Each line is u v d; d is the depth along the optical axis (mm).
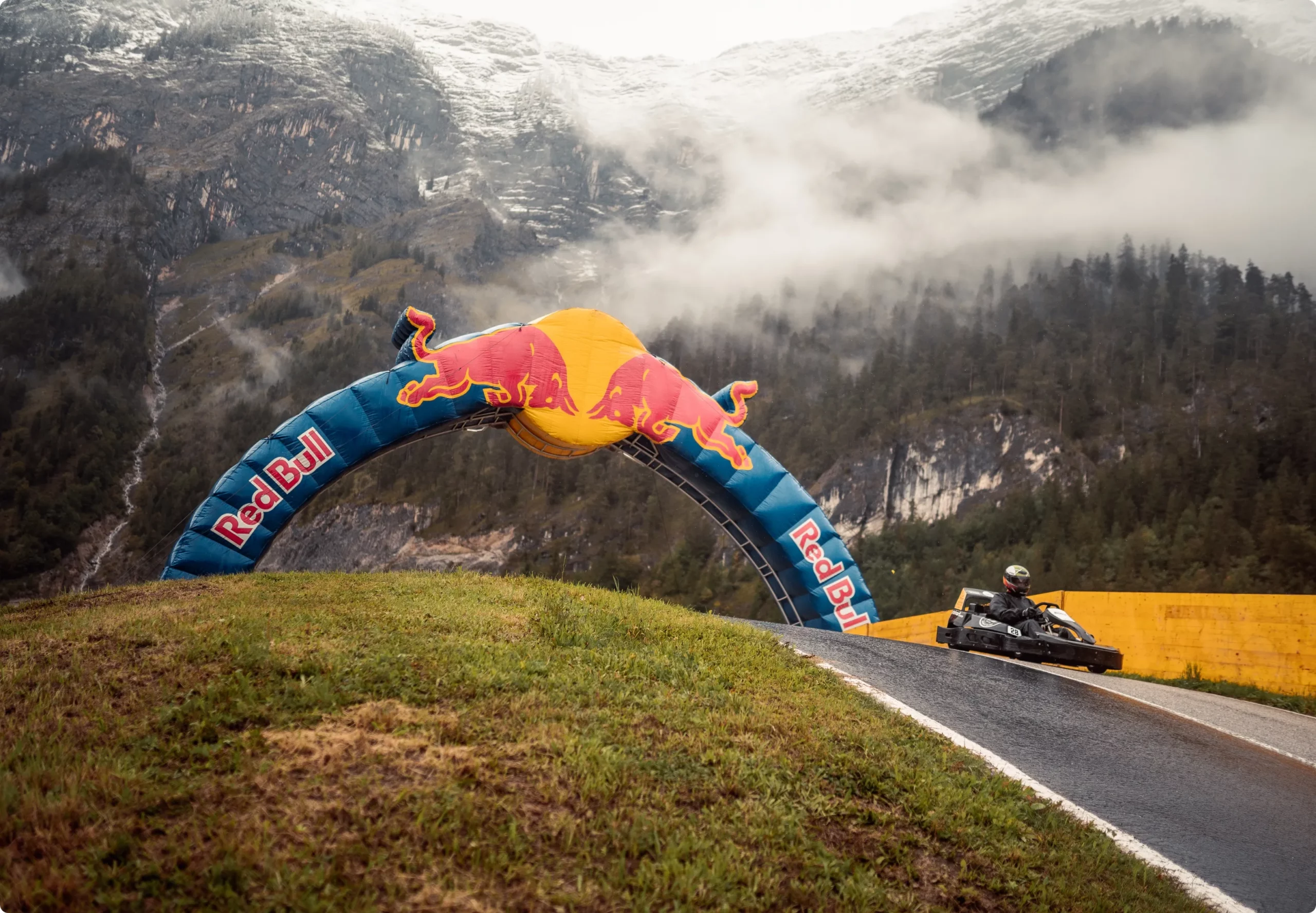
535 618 9820
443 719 6227
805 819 5719
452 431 24109
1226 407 155875
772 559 26609
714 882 4777
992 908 5246
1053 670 13914
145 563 185125
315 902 4281
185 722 6031
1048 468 142500
